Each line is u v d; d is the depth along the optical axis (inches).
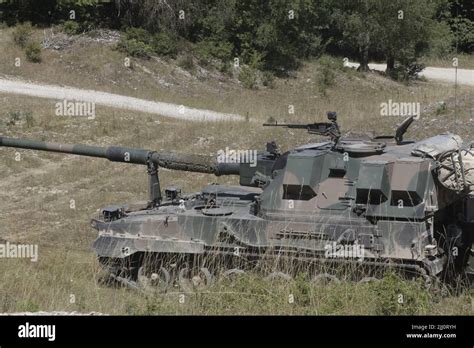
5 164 3410.4
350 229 1587.1
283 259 1616.6
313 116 4379.9
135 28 6215.6
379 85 6692.9
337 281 1550.2
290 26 6815.9
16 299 1520.7
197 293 1475.1
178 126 4128.9
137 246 1755.7
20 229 2561.5
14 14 6392.7
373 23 7111.2
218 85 5944.9
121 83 5369.1
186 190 3019.2
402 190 1546.5
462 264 1702.8
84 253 2151.8
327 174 1688.0
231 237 1688.0
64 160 3533.5
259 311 1389.0
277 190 1695.4
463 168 1632.6
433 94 4744.1
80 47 5762.8
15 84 4936.0
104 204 2881.4
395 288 1400.1
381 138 1840.6
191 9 6594.5
